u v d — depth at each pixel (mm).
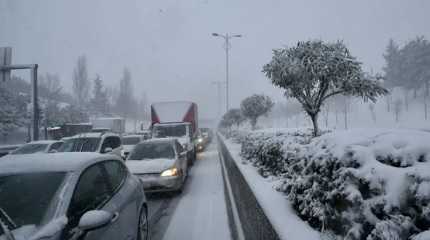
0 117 40875
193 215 6512
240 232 4656
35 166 3359
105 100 75438
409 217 1772
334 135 2838
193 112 17828
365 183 2096
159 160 8773
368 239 1846
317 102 6898
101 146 10992
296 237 2389
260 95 20250
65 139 12359
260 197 3590
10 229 2604
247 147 8188
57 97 73750
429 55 44750
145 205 4895
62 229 2617
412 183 1834
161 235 5438
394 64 48844
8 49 14727
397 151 2178
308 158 3096
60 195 2934
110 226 3293
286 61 6527
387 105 48344
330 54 6297
